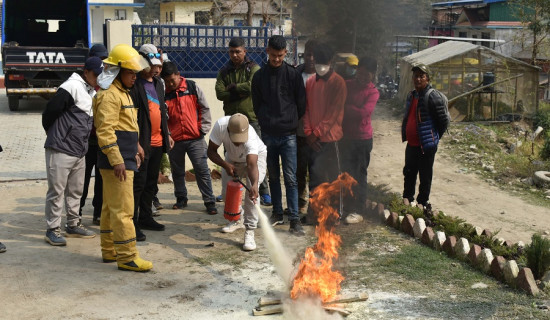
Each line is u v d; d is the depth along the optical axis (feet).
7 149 38.91
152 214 24.39
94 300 16.19
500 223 29.14
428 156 25.46
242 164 20.56
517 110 59.00
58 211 20.58
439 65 58.23
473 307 15.74
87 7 62.44
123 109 17.79
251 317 15.34
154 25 33.24
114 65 17.46
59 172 20.13
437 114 25.11
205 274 18.29
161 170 31.35
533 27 71.31
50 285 17.12
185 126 24.27
